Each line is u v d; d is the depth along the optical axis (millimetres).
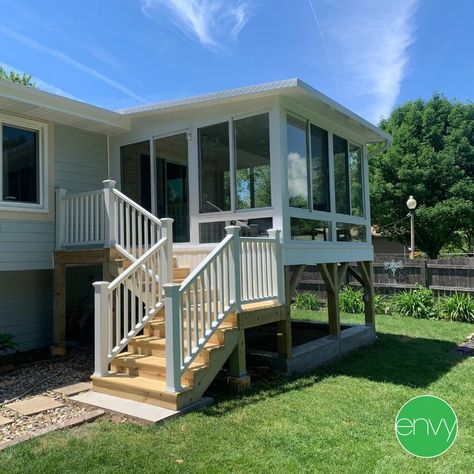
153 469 2912
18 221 6266
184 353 4270
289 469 2947
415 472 2959
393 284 11594
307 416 3963
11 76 20609
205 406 4176
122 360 4723
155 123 7113
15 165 6375
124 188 7551
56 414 4004
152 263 5262
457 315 9883
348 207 7711
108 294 4711
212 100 6051
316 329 8414
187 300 4246
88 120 6730
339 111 6562
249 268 5156
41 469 2891
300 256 6086
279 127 5773
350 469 2971
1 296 6797
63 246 6555
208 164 6469
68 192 7078
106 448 3199
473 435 3615
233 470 2922
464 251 24578
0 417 3912
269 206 5844
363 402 4398
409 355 6707
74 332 7434
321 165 6859
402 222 20844
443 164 19797
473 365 6039
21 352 6770
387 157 20688
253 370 5711
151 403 4117
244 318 4953
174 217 6836
